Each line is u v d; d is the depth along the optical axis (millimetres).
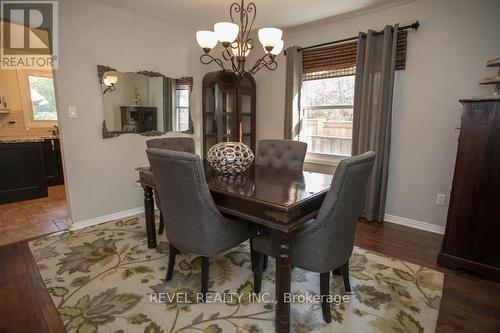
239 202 1639
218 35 1954
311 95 3729
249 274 2102
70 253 2389
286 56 3664
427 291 1886
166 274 2018
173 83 3605
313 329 1552
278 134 4078
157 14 3195
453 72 2625
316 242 1504
